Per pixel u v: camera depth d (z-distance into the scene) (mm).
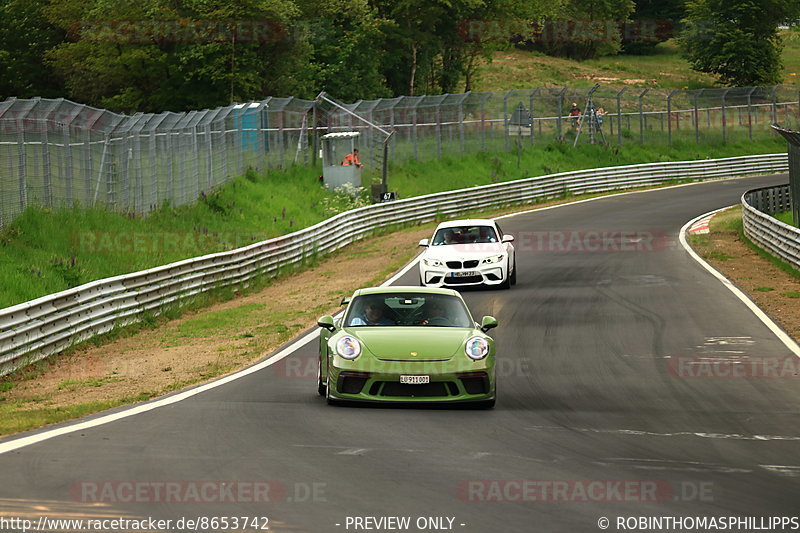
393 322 45125
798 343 58406
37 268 81438
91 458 30188
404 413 39750
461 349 41781
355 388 41188
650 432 35719
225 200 141000
